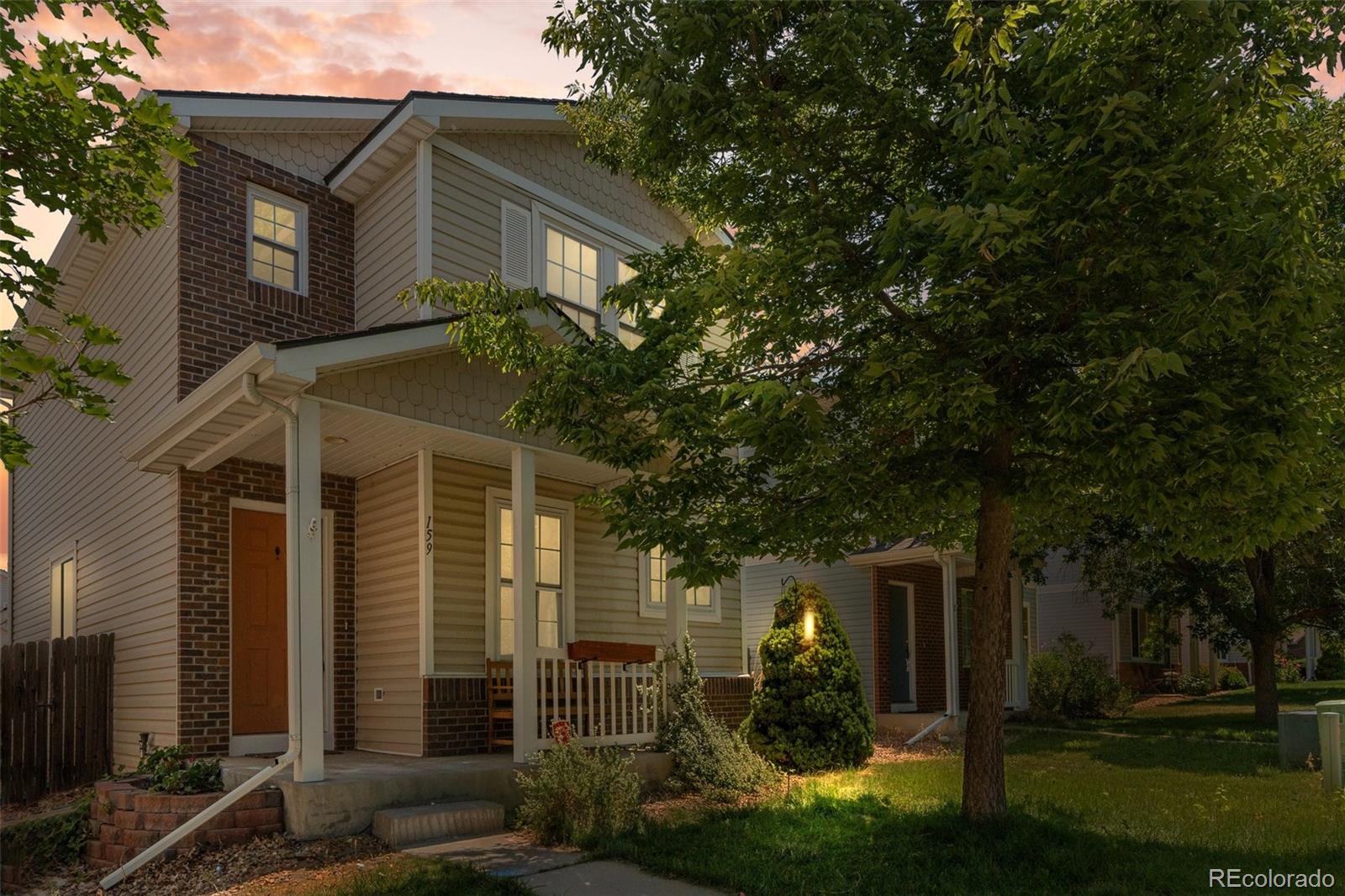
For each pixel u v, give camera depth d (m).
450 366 9.37
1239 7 5.50
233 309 10.88
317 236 11.85
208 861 7.08
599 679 10.71
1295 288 5.69
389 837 7.49
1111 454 5.82
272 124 11.50
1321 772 10.39
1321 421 6.58
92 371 5.16
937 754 13.59
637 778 8.68
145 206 6.20
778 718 12.30
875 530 8.23
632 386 7.76
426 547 10.30
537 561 11.76
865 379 7.20
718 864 6.76
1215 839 7.37
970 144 6.82
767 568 19.55
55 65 5.32
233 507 10.32
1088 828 7.72
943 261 6.24
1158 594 18.62
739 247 7.80
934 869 6.59
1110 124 5.80
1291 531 6.83
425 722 10.00
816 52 7.02
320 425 8.99
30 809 9.79
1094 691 19.31
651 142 7.86
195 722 9.66
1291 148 6.48
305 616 7.82
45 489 15.73
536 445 10.08
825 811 8.47
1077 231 6.11
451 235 11.37
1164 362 5.18
